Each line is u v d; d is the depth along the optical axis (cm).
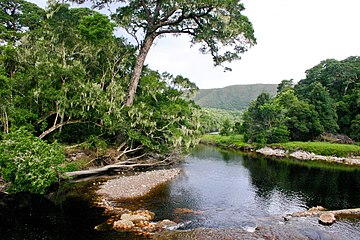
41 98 1934
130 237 979
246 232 1050
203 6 2494
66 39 2409
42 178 1291
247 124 5872
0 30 2277
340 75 6456
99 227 1066
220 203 1484
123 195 1534
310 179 2217
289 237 1006
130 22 2802
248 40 2634
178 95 2881
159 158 2838
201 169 2605
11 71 1847
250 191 1781
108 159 2289
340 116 5491
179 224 1137
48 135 2191
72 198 1442
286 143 4478
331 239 996
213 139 6581
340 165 3152
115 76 2652
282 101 5975
